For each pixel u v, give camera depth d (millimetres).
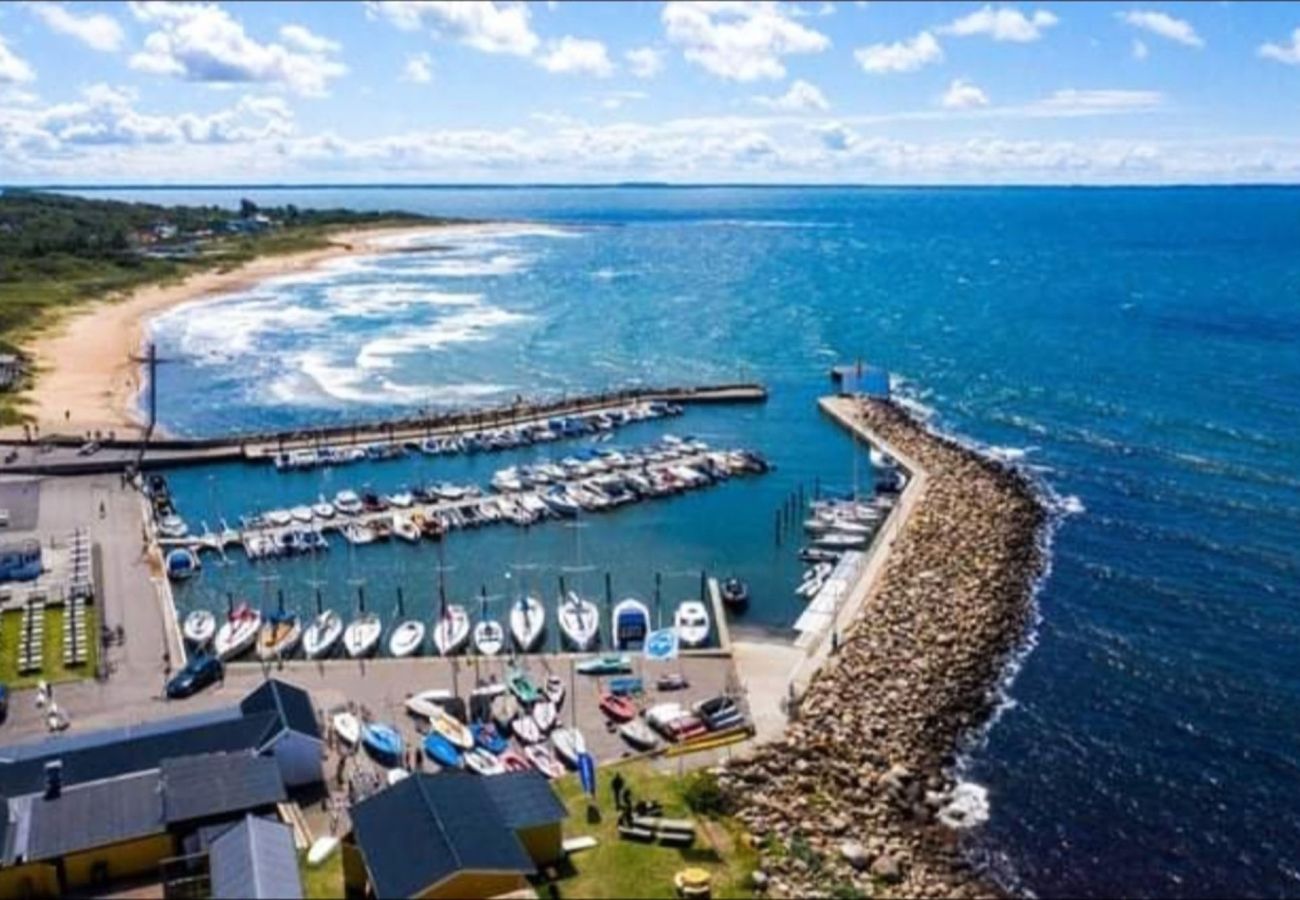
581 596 92062
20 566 87625
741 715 68625
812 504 113250
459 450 131125
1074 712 73688
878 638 81188
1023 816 63125
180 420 146000
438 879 45250
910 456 126312
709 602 90125
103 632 78625
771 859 54906
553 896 49969
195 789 52719
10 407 139750
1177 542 101188
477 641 81250
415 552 101750
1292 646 82438
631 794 59000
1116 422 140500
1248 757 69062
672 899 50094
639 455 127312
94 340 191625
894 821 61406
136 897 49594
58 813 51750
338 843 52812
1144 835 61938
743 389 158375
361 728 65625
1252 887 58188
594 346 197125
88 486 112688
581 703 70625
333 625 83625
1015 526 103562
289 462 124562
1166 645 82625
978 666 78625
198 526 106375
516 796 52938
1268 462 123000
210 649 79062
